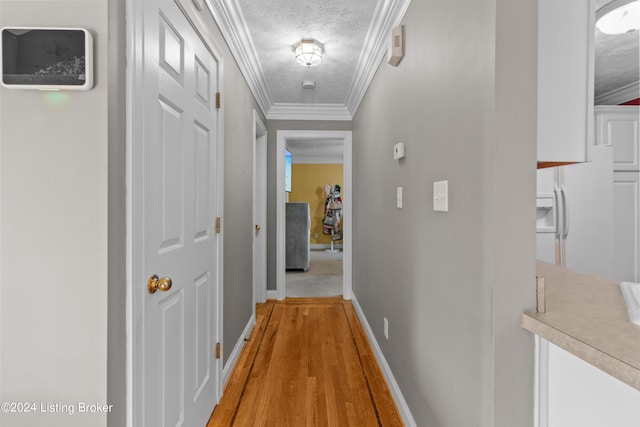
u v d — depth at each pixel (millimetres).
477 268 1007
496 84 913
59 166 891
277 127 3887
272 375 2186
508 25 912
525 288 922
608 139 2855
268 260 3957
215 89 1844
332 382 2104
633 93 3062
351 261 3943
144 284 1063
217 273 1888
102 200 896
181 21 1356
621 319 853
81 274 896
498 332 915
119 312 958
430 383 1389
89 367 897
